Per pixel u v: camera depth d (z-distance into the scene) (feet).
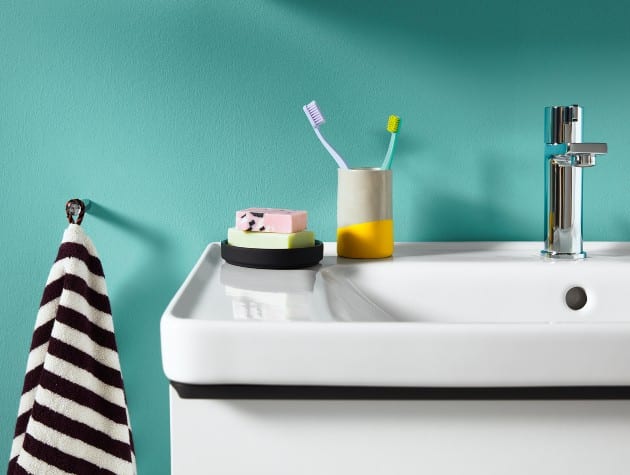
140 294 3.57
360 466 2.12
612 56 3.42
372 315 2.64
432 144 3.49
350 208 3.14
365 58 3.44
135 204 3.51
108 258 3.54
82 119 3.46
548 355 1.98
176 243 3.53
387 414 2.11
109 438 3.16
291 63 3.44
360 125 3.47
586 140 3.47
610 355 1.98
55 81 3.44
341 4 3.41
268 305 2.31
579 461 2.12
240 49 3.43
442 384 1.98
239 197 3.51
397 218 3.54
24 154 3.48
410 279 2.97
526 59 3.43
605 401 2.09
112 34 3.42
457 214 3.53
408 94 3.46
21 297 3.56
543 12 3.40
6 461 3.65
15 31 3.41
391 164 3.50
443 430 2.11
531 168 3.49
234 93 3.46
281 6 3.41
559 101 3.45
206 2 3.41
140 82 3.45
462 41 3.43
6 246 3.53
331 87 3.45
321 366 1.98
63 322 3.03
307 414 2.11
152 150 3.48
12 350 3.59
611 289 2.94
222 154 3.49
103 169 3.49
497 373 1.98
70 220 3.25
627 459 2.11
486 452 2.12
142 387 3.61
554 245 3.16
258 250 2.90
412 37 3.43
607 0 3.38
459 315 2.96
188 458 2.14
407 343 1.97
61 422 2.95
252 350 1.98
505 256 3.21
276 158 3.49
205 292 2.51
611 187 3.49
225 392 2.01
